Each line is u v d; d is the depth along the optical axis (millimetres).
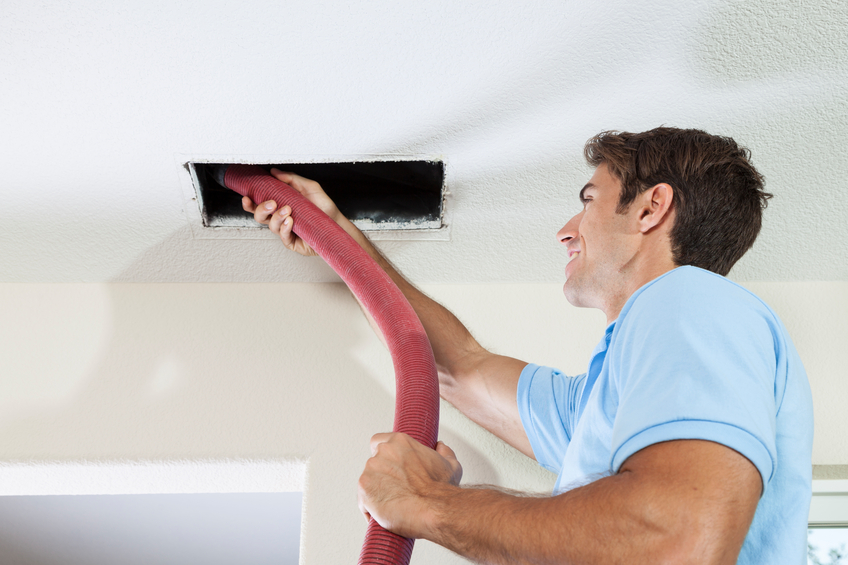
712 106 1171
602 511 615
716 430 612
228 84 1068
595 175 1101
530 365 1276
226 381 1432
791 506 729
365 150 1228
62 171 1240
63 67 1026
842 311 1620
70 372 1434
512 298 1599
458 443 1389
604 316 1584
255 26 969
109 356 1456
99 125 1138
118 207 1332
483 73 1070
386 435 895
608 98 1141
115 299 1525
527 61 1054
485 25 990
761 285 1656
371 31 986
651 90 1130
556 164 1273
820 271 1622
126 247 1445
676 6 983
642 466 622
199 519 3092
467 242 1480
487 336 1541
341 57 1027
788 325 1597
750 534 727
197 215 1361
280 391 1424
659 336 710
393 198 1404
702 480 588
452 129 1185
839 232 1485
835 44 1050
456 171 1294
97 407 1395
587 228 1065
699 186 971
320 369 1455
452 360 1328
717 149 992
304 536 1275
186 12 944
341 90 1089
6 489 1385
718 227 969
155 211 1348
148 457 1337
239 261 1492
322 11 951
